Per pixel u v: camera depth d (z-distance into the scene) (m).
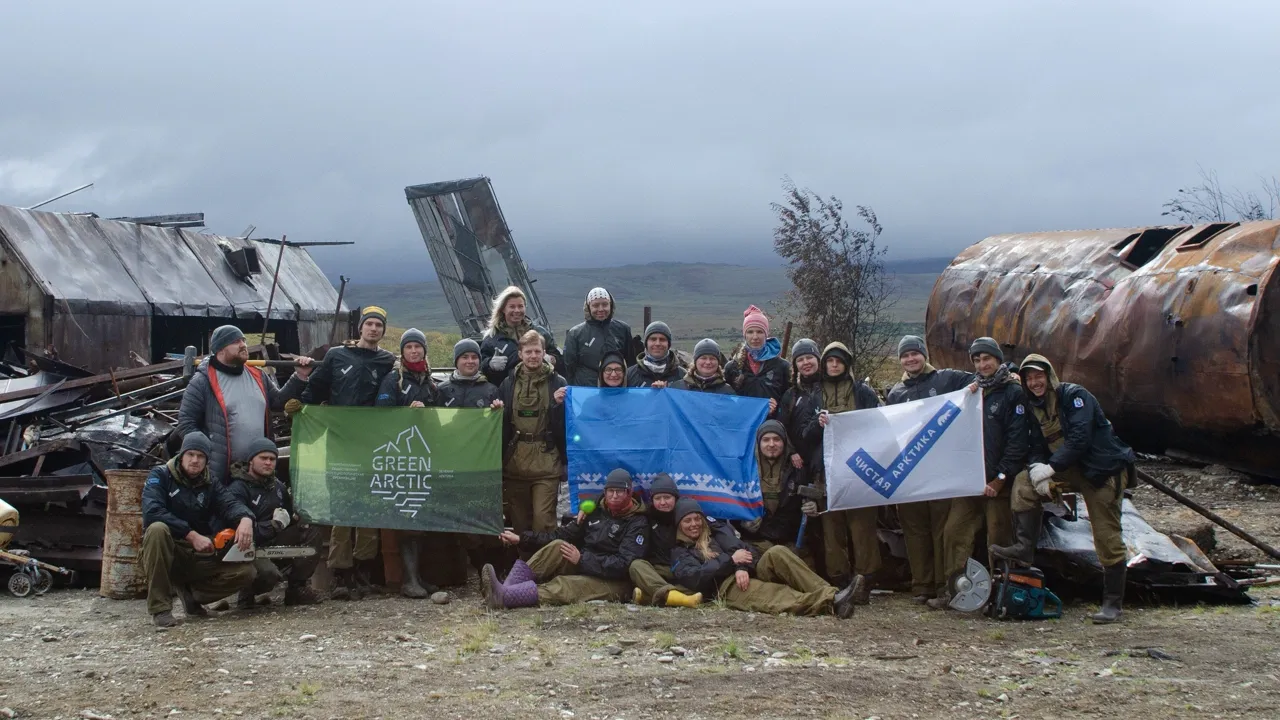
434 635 7.71
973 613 8.37
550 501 9.30
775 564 8.47
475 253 23.14
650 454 9.17
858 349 26.36
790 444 9.18
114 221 20.05
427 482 9.12
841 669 6.72
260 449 8.41
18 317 17.20
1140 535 9.11
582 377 10.23
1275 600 8.89
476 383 9.45
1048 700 6.11
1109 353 16.36
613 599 8.77
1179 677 6.58
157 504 8.18
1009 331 18.78
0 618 8.54
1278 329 14.10
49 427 11.26
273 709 5.95
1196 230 16.25
